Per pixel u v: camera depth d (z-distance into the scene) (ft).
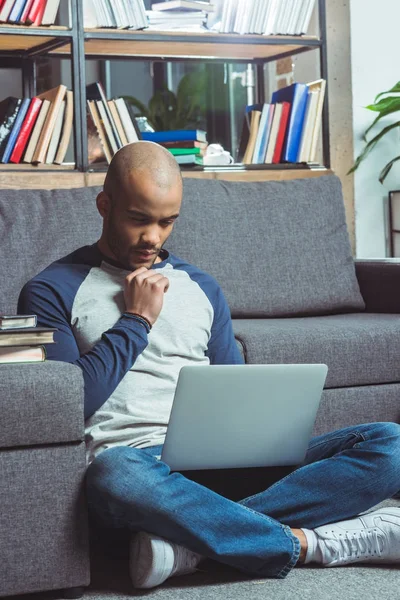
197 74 16.15
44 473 5.97
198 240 10.31
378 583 6.29
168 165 6.77
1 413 5.81
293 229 10.87
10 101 11.13
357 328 9.18
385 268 10.98
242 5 12.42
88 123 11.68
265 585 6.28
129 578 6.47
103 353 6.44
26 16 11.20
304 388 6.55
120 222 6.76
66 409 6.00
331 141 14.26
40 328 6.31
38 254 9.34
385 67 14.28
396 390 9.21
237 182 11.05
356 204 14.21
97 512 6.28
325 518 6.64
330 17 14.14
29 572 5.92
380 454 6.57
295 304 10.57
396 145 14.37
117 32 11.71
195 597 6.05
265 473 6.96
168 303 7.00
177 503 6.04
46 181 10.87
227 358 7.26
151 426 6.56
